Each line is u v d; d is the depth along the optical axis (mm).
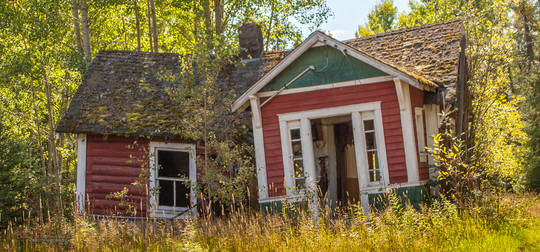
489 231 10023
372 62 12867
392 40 17891
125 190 14820
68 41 25422
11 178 17391
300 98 13594
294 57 13461
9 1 21219
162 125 15422
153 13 26250
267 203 13391
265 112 13789
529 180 23766
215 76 13812
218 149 13219
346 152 17125
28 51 19438
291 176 12891
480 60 16031
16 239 10945
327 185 15703
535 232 10336
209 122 13742
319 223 10789
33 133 26500
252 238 9812
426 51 16422
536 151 24938
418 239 9508
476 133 15031
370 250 9109
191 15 27453
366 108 13148
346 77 13289
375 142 13141
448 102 13789
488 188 12359
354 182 16969
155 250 9867
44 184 17859
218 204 14461
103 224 10633
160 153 15617
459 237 9594
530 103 27250
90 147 15773
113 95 17078
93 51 30172
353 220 10578
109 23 29625
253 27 19453
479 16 16703
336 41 13109
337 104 13359
